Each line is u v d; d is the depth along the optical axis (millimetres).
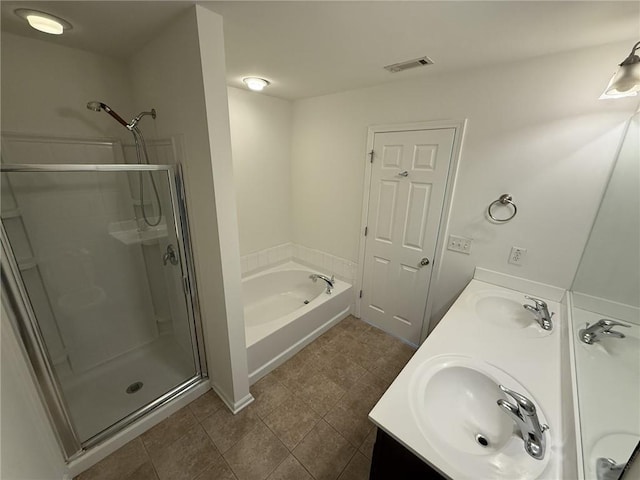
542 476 766
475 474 774
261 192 2854
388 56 1569
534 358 1221
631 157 1200
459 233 2010
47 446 1265
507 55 1505
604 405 800
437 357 1214
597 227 1435
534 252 1722
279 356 2217
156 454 1534
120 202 1900
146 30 1335
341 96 2439
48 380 1287
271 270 3111
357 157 2465
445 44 1396
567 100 1468
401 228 2316
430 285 2258
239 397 1809
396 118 2145
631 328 847
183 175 1525
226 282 1527
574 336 1283
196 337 1900
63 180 1678
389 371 2193
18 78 1453
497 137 1720
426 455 822
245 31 1298
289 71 1862
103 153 1797
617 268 1081
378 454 989
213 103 1228
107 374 1991
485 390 1130
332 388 2018
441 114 1910
